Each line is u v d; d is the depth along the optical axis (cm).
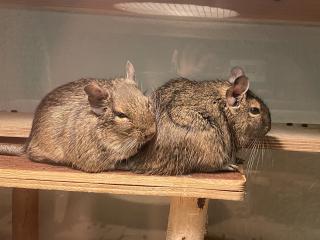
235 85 31
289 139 35
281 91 46
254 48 45
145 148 30
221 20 45
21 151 34
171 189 29
